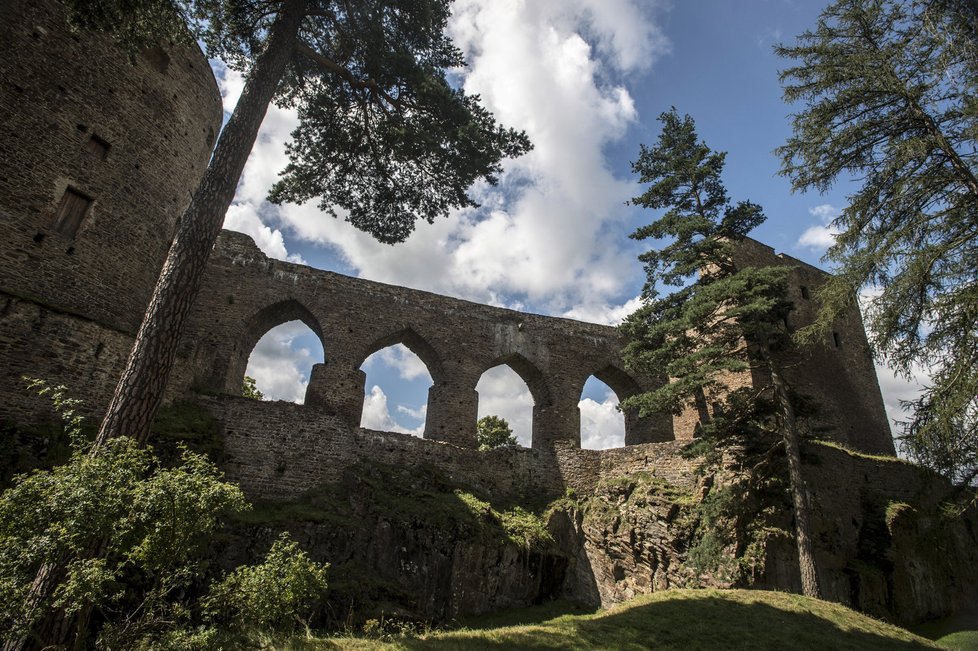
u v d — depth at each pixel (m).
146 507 6.74
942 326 10.17
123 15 11.88
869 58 12.24
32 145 15.20
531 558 16.50
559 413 24.73
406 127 13.88
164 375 8.96
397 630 12.16
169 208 18.61
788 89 13.34
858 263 11.55
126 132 17.55
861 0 12.94
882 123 12.27
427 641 9.68
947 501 10.17
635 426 25.72
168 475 7.12
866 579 16.77
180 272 9.48
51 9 16.30
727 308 18.78
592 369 26.08
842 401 24.59
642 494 18.73
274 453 17.30
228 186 10.45
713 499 15.70
